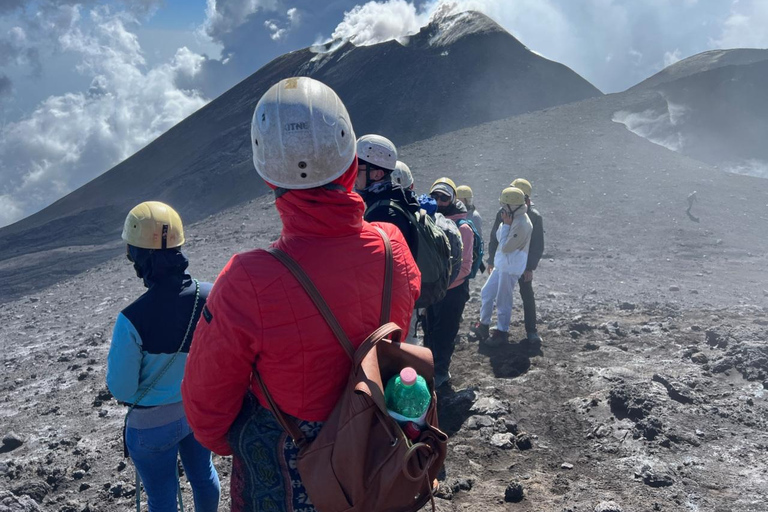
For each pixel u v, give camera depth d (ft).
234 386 5.99
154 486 10.96
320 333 5.82
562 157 97.50
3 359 29.35
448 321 19.86
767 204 69.05
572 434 16.80
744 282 39.27
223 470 16.26
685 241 56.08
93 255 181.37
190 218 340.18
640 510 13.08
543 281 39.19
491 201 75.82
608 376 20.10
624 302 31.09
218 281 5.92
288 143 5.86
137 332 9.98
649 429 16.11
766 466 14.48
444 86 451.94
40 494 15.69
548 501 13.71
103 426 19.76
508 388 19.94
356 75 499.51
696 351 22.06
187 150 476.95
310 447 5.89
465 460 15.75
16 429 20.01
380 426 5.82
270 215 80.02
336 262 6.00
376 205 13.35
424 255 13.44
